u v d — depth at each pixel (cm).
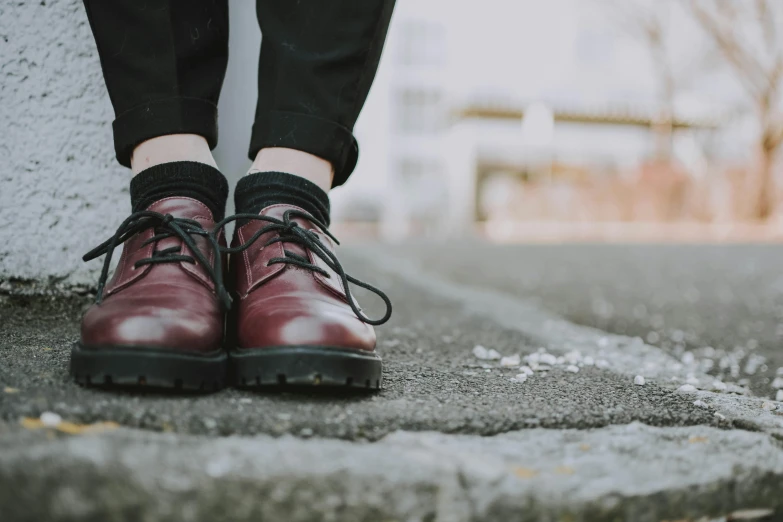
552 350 147
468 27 1784
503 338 162
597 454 76
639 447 78
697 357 159
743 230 966
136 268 92
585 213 1209
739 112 1241
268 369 84
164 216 94
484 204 1669
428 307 226
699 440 82
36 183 129
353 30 102
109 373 79
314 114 103
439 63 1806
